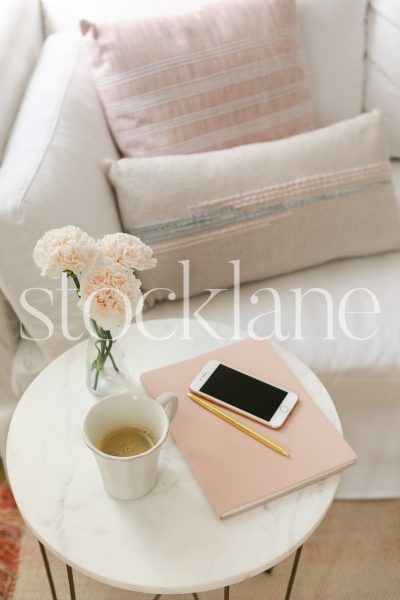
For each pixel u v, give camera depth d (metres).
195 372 0.98
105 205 1.20
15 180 1.04
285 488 0.81
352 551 1.28
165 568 0.74
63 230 0.79
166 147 1.36
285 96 1.43
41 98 1.28
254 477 0.83
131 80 1.32
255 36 1.39
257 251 1.25
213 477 0.82
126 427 0.84
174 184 1.22
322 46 1.54
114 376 0.92
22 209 1.00
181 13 1.40
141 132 1.35
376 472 1.34
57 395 0.97
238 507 0.79
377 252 1.37
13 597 1.20
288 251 1.27
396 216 1.33
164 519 0.80
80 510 0.81
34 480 0.84
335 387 1.20
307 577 1.23
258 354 1.02
